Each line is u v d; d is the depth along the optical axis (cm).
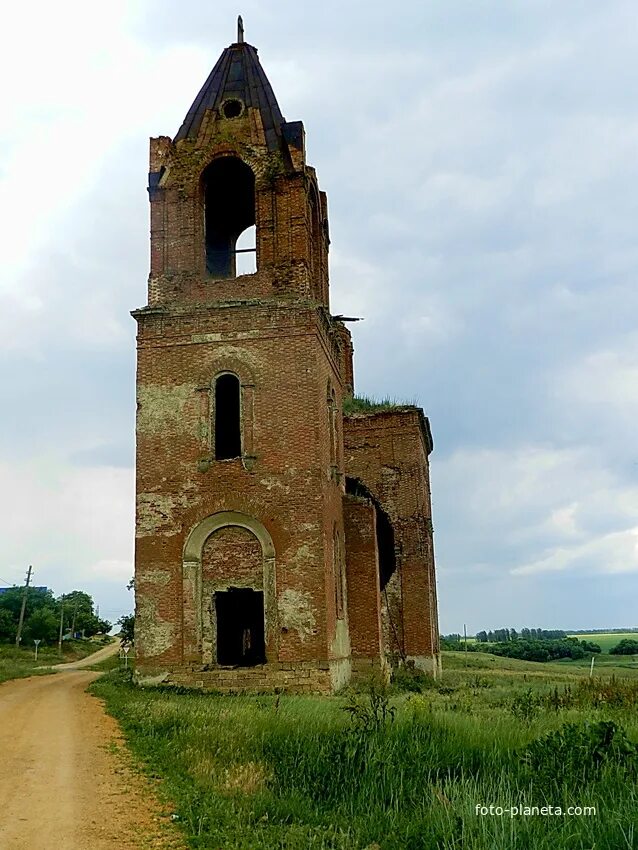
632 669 4862
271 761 1150
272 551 2328
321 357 2528
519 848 774
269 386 2428
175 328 2508
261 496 2362
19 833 851
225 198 2961
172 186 2633
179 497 2400
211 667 2295
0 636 9462
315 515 2331
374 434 3512
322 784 1060
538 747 1074
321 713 1511
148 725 1460
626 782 950
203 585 2353
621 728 1154
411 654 3269
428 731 1230
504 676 3650
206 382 2459
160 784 1061
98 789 1040
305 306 2448
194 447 2423
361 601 2761
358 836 863
